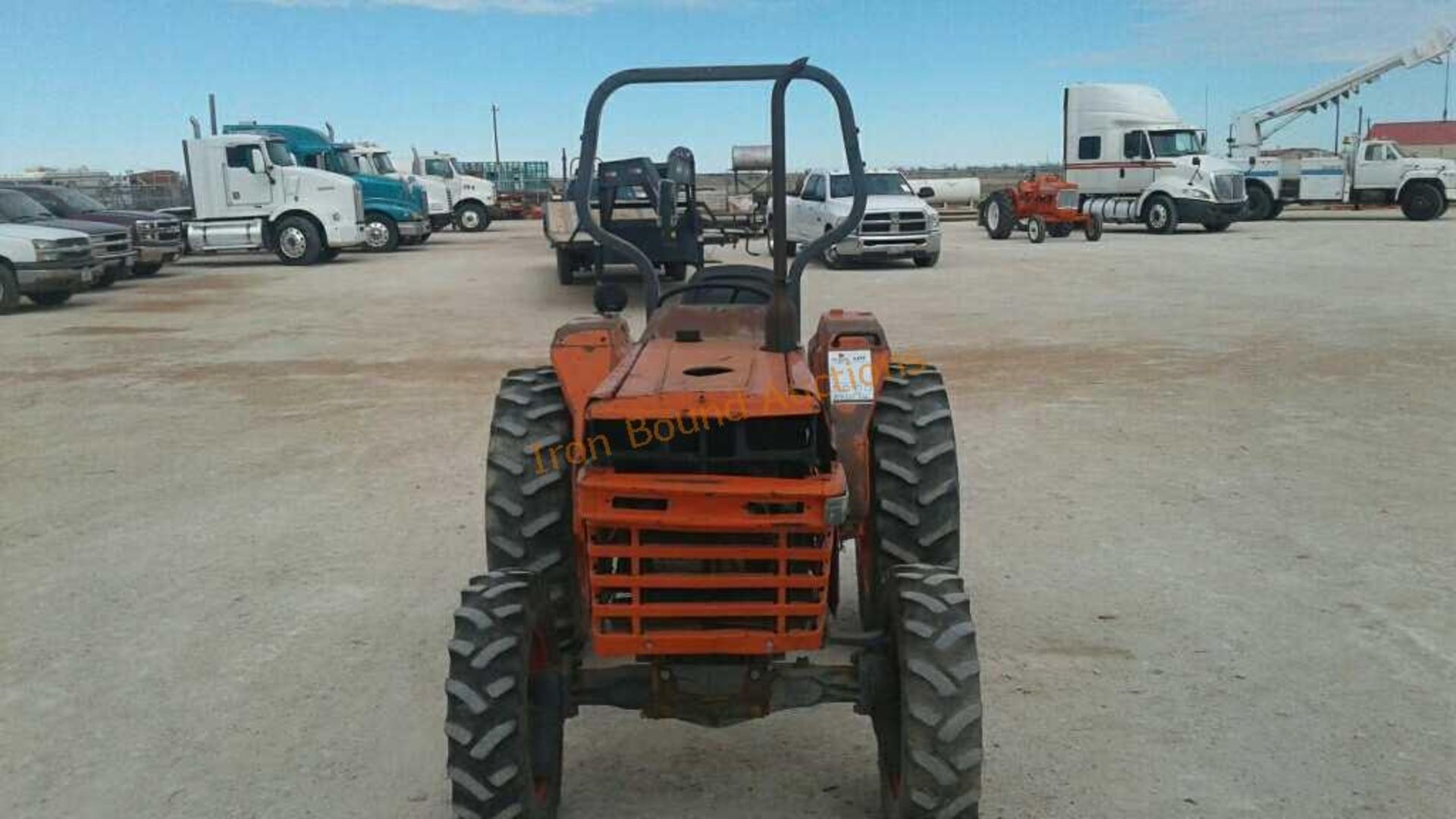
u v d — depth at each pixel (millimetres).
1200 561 5637
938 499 4137
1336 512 6348
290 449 8211
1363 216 36312
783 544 3076
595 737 4141
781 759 3957
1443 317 13297
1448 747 3857
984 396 9562
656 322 4070
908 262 22625
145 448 8312
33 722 4246
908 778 3033
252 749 4031
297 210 24891
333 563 5867
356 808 3654
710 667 3285
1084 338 12398
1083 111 31031
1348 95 35938
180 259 27484
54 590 5551
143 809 3666
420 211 30078
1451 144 71625
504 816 3090
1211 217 28844
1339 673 4418
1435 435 7977
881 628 3428
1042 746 3918
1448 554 5668
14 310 16406
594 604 3141
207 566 5852
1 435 8812
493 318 15070
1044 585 5371
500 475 4004
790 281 4082
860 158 3975
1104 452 7699
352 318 15328
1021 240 28594
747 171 13227
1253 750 3873
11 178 32500
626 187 15422
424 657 4750
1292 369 10453
